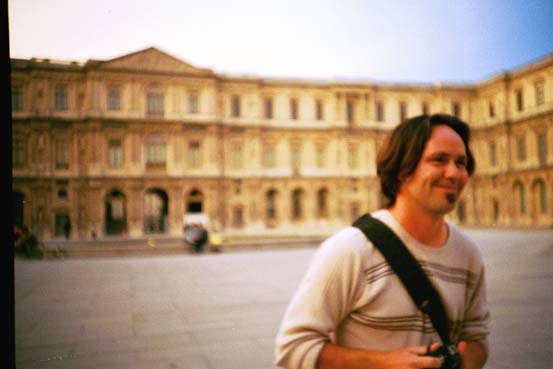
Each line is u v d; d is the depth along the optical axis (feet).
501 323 29.48
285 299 40.01
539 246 74.69
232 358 24.25
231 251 90.12
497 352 23.61
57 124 156.35
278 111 182.50
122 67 161.58
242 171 174.81
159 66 166.30
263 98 181.37
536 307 33.91
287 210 179.52
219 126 171.94
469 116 187.93
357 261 7.47
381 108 190.39
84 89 159.53
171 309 36.63
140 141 163.73
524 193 166.40
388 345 7.44
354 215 184.44
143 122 163.32
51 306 38.40
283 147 182.29
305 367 7.14
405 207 7.98
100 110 159.12
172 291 45.01
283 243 94.53
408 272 7.40
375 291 7.34
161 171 165.89
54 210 155.12
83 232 155.84
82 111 158.81
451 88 187.42
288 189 180.14
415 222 7.89
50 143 155.84
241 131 175.63
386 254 7.52
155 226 174.81
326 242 8.16
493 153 179.83
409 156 7.68
